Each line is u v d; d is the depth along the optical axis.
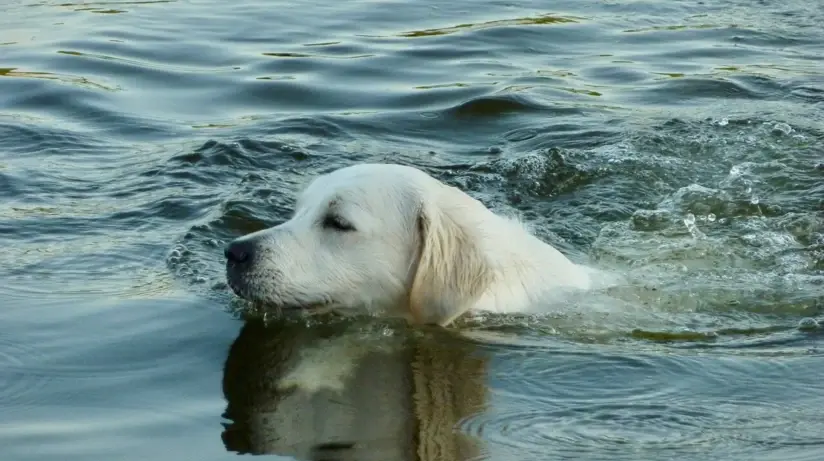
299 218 8.25
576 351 7.86
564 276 8.92
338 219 8.07
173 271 8.98
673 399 7.02
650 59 16.36
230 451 6.13
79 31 17.06
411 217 8.08
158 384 7.04
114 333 7.78
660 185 11.56
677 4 20.11
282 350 7.66
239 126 13.07
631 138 12.70
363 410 6.75
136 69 15.22
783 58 16.50
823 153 12.26
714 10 19.67
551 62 16.09
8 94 13.98
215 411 6.66
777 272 9.59
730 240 10.27
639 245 10.23
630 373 7.45
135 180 11.20
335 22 18.00
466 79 15.07
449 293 7.97
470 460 6.11
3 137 12.43
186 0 19.52
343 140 12.70
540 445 6.32
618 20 18.69
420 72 15.41
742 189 11.37
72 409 6.64
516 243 8.70
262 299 7.99
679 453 6.24
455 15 18.66
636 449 6.29
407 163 11.95
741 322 8.59
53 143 12.30
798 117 13.47
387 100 14.20
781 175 11.66
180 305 8.33
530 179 11.62
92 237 9.70
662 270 9.64
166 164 11.62
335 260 8.09
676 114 13.69
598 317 8.52
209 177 11.32
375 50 16.41
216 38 16.88
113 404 6.72
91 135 12.67
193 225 10.00
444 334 8.09
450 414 6.71
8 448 6.10
